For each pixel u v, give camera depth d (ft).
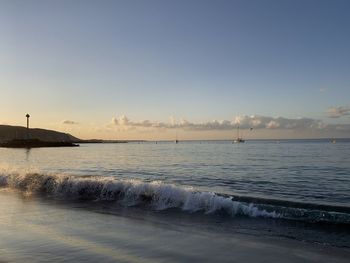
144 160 185.37
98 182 58.49
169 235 34.01
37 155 273.95
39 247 29.55
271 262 26.55
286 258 27.45
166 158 203.00
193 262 26.32
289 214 41.34
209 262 26.35
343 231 35.47
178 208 47.09
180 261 26.50
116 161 181.57
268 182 81.92
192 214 43.75
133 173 108.68
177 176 97.66
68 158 223.10
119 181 57.62
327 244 31.24
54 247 29.53
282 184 77.92
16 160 202.39
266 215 42.06
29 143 530.68
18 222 39.60
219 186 74.90
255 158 186.39
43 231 35.35
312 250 29.48
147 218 41.75
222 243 31.37
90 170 123.03
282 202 47.70
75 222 39.68
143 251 28.81
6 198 56.65
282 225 37.93
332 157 182.39
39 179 67.92
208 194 47.32
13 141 533.55
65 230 35.86
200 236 33.73
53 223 39.17
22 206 49.70
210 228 36.91
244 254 28.32
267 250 29.40
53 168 134.31
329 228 36.63
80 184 60.08
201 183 80.59
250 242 31.71
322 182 80.79
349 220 38.06
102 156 246.88
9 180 71.77
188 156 224.12
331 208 44.55
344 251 29.22
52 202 52.80
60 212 45.39
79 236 33.42
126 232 35.14
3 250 28.66
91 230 35.91
